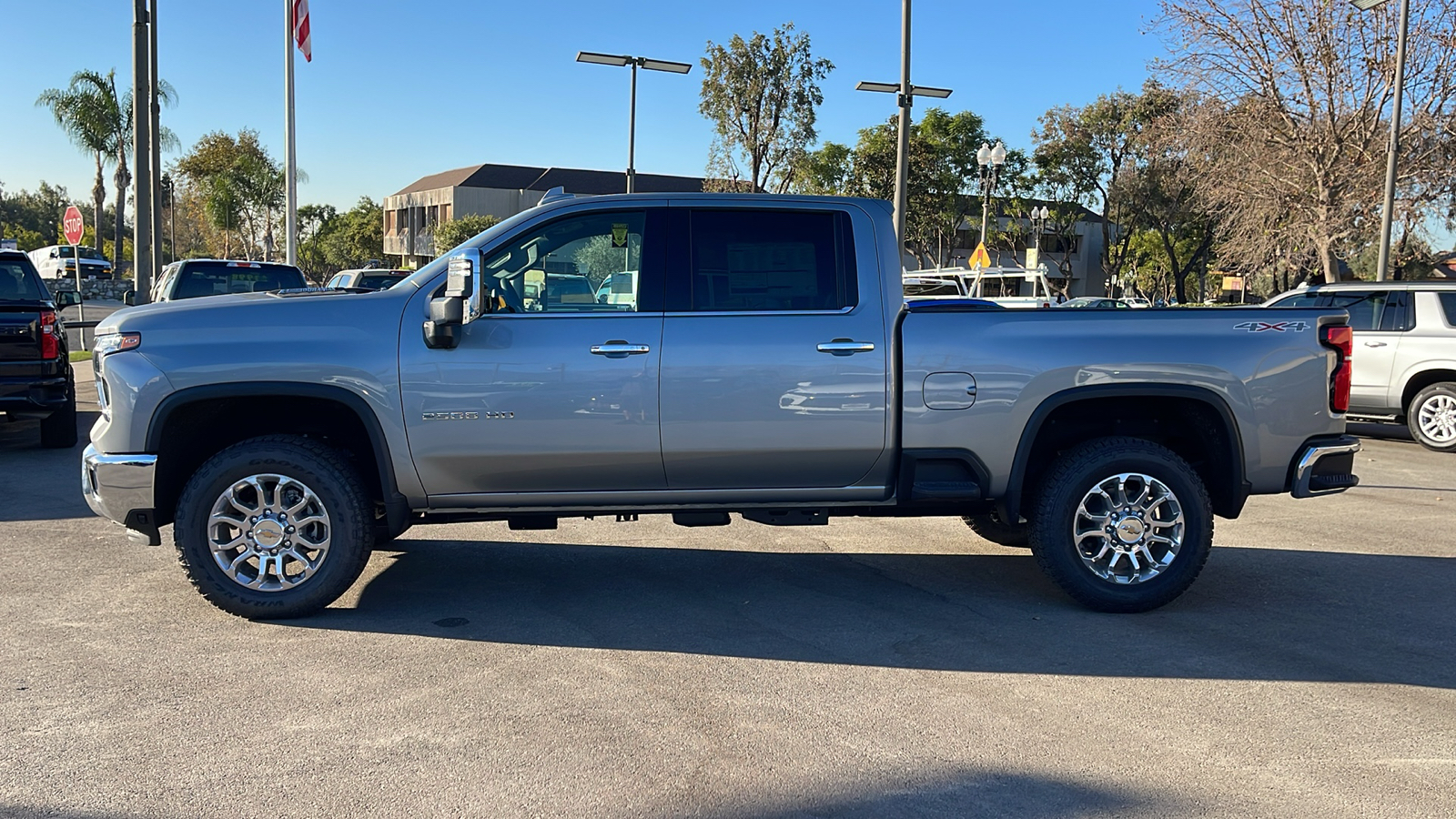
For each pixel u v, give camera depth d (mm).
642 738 3645
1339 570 6105
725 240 5000
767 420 4910
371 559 6172
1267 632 4887
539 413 4824
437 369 4789
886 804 3180
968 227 55375
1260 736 3707
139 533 4812
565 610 5184
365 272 23266
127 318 4809
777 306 4980
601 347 4832
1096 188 51469
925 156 44812
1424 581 5840
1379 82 22641
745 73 32094
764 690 4121
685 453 4926
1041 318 5020
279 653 4465
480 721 3775
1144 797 3242
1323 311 5152
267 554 4855
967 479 5055
